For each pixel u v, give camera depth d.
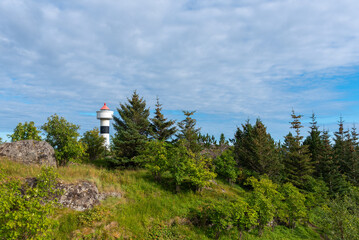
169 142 27.00
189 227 12.73
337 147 38.03
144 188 15.84
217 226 12.59
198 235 12.28
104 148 29.48
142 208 13.01
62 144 18.86
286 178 29.83
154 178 18.16
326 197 24.73
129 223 11.32
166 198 14.95
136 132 23.17
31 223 6.73
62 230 9.80
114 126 24.33
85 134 26.92
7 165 12.92
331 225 16.34
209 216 13.24
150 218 12.38
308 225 19.91
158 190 15.97
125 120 23.77
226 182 25.45
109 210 12.00
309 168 30.17
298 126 31.59
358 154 36.28
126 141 22.52
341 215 16.05
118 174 18.27
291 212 17.77
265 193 18.69
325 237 17.34
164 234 11.31
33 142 16.66
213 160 27.41
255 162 28.69
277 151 34.44
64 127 19.12
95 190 13.01
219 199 16.72
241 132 36.41
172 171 16.84
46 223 6.95
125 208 12.62
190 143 26.47
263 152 28.58
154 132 26.61
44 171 10.22
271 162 28.20
